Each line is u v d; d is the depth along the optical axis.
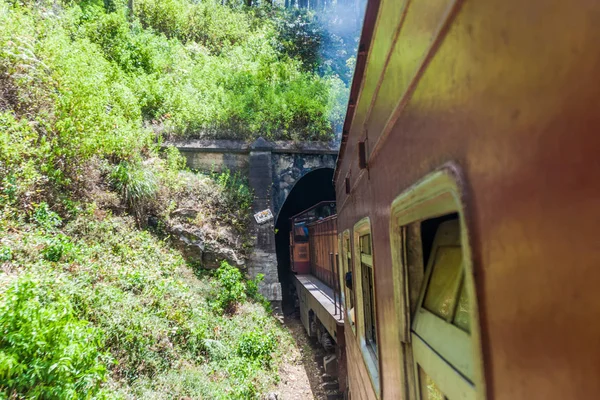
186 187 11.57
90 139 8.19
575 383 0.58
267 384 6.77
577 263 0.57
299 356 9.05
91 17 14.42
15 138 6.97
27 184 6.82
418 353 1.65
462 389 1.08
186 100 13.59
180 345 6.26
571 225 0.58
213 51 20.00
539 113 0.65
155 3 20.00
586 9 0.53
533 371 0.69
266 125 13.83
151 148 11.35
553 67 0.61
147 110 13.24
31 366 3.40
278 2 27.94
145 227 9.88
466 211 0.94
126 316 5.63
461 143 0.98
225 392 5.69
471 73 0.91
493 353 0.84
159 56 15.59
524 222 0.71
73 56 8.99
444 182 1.07
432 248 1.77
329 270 10.05
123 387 4.78
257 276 11.41
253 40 20.36
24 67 8.00
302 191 19.05
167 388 5.13
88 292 5.53
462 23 0.95
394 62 1.71
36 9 11.46
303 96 15.28
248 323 8.70
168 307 6.68
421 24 1.27
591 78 0.53
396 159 1.76
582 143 0.55
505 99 0.76
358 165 3.13
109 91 10.70
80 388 3.69
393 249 1.84
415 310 1.77
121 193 9.41
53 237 6.39
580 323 0.57
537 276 0.67
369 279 3.59
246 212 12.35
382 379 2.43
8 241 5.70
